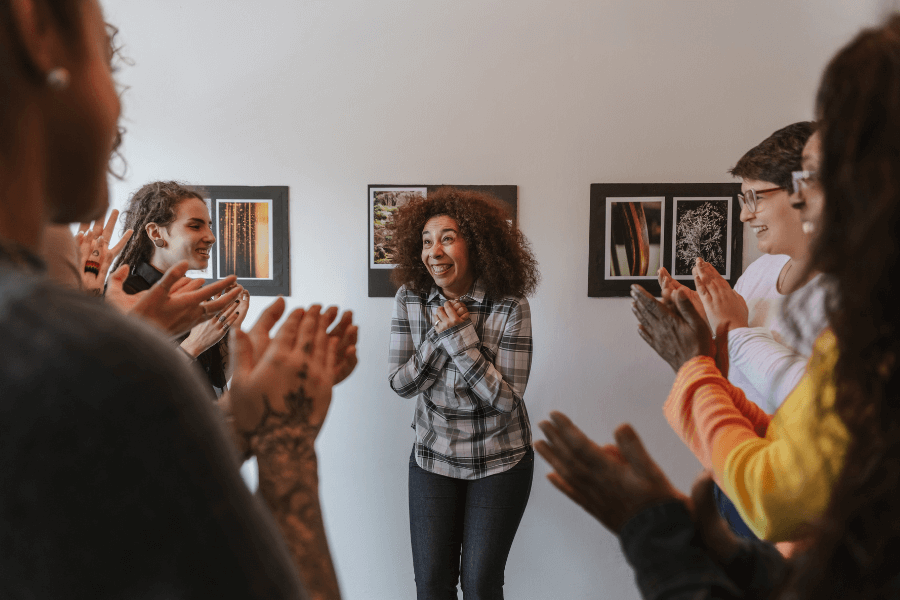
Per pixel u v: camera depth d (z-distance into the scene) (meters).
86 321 0.27
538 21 2.44
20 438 0.25
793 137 1.31
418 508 2.19
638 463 0.57
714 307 1.35
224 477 0.30
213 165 2.51
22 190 0.31
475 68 2.46
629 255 2.46
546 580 2.55
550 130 2.46
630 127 2.45
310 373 0.57
